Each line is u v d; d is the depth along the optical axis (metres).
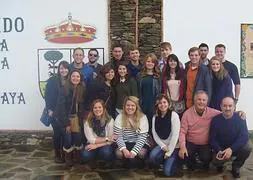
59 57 6.14
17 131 6.28
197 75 4.96
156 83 5.06
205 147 4.71
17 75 6.24
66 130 5.00
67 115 5.02
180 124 4.72
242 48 6.09
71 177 4.66
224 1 6.00
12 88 6.27
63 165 5.12
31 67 6.20
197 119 4.66
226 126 4.49
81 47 6.10
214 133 4.59
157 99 4.67
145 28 6.03
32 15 6.10
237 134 4.52
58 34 6.10
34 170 4.93
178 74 5.04
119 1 5.98
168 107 4.67
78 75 5.02
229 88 5.02
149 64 5.04
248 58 6.12
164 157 4.70
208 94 4.93
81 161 5.13
